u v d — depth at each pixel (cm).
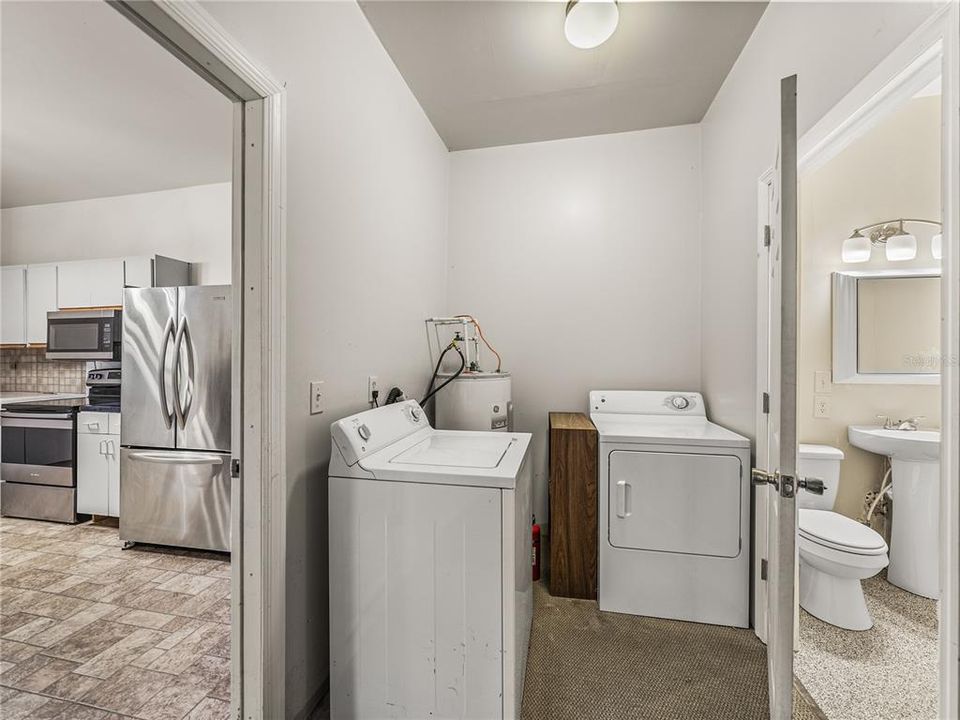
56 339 334
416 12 177
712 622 197
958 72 87
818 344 255
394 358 212
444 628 132
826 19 137
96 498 315
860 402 251
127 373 279
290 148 131
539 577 242
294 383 134
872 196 248
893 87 113
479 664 130
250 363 122
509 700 128
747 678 163
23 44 186
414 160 237
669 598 202
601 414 258
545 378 289
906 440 219
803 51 150
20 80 212
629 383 277
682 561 200
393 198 209
